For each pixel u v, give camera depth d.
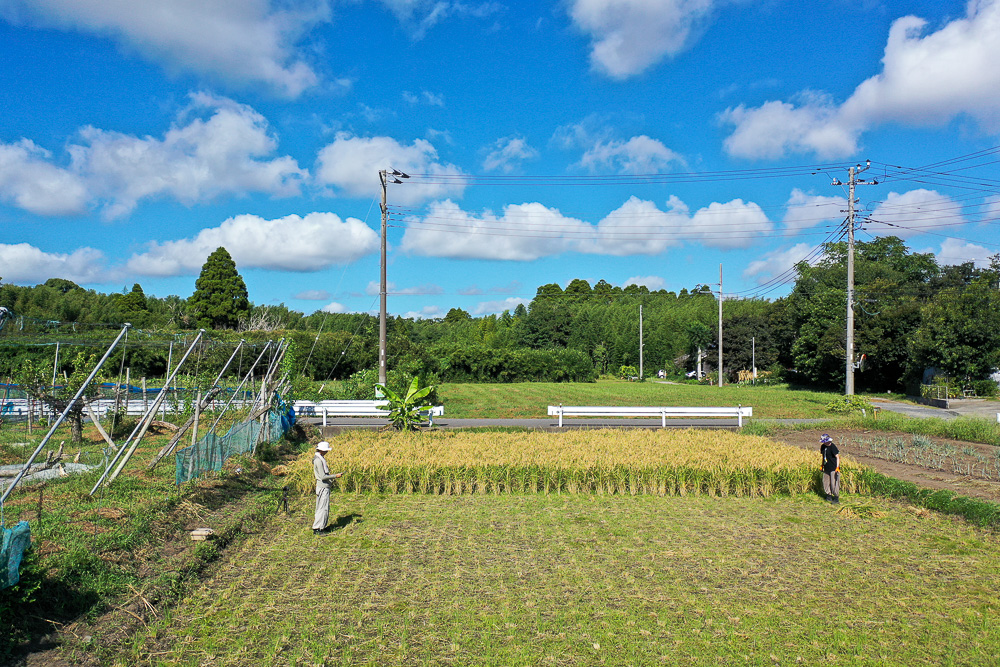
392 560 9.67
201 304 61.47
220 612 7.64
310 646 6.79
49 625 6.64
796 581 8.84
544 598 8.17
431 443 17.28
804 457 15.02
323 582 8.73
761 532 11.27
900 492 13.62
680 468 14.41
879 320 44.34
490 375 51.44
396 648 6.80
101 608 7.20
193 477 12.55
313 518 12.20
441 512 12.70
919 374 41.84
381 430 21.59
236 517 11.41
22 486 11.34
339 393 33.59
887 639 7.07
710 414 24.89
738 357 65.12
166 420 21.73
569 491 14.62
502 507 13.14
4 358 18.41
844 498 13.83
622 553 10.05
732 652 6.73
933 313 38.72
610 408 24.91
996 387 36.59
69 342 12.36
